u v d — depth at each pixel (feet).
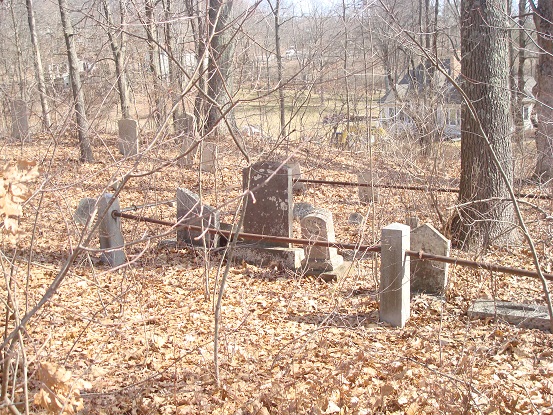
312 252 27.30
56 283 9.52
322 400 14.39
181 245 30.19
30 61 88.17
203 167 43.80
